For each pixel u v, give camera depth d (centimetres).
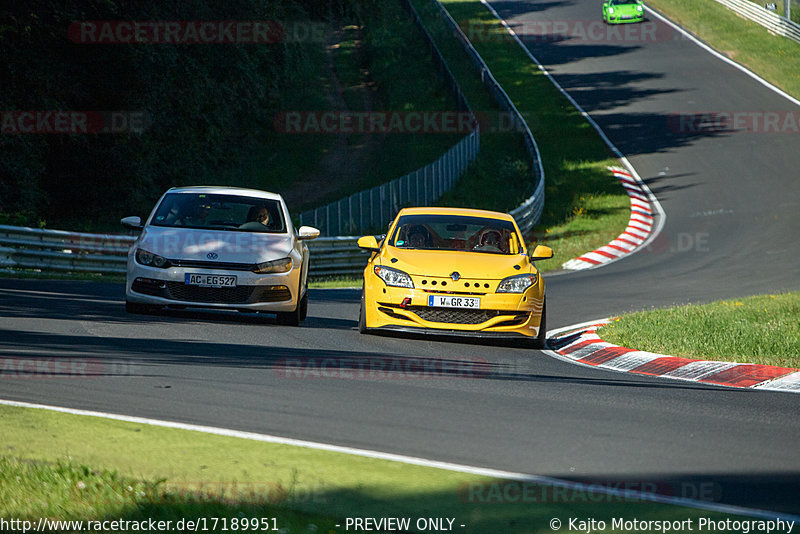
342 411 2508
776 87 19575
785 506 1777
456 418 2478
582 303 6438
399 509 1689
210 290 4181
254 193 4812
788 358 3778
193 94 14038
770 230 11200
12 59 10262
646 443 2259
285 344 3728
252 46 16138
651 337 4322
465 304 3928
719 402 2880
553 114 18688
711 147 16012
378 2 17262
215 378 2883
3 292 5078
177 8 12769
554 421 2483
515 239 4416
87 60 11400
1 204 10056
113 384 2723
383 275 4041
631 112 18462
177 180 13775
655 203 13175
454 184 13425
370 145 16888
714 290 7344
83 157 11562
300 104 19012
